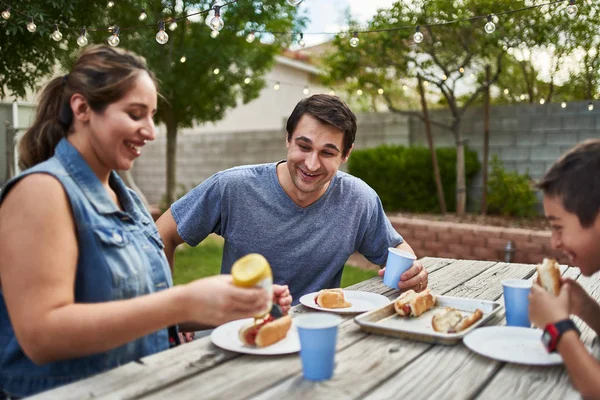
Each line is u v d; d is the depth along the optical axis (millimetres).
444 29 6578
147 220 1755
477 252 6035
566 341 1247
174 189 7680
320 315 1344
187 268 6047
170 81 6598
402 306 1771
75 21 4641
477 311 1704
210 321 1295
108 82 1453
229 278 1311
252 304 1271
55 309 1256
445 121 7902
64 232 1338
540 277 1411
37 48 4539
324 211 2383
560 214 1379
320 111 2150
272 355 1438
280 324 1521
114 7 5383
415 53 7020
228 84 7367
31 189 1323
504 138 7406
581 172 1345
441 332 1589
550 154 7086
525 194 6918
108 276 1451
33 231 1288
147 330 1275
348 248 2438
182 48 6691
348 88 9242
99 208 1485
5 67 4602
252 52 7547
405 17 6746
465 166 7469
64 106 1522
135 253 1555
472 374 1318
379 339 1569
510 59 7535
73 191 1408
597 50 6566
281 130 10203
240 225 2375
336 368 1354
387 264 2164
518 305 1666
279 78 14602
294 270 2373
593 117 6762
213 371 1334
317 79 15180
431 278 2430
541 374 1322
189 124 7680
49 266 1281
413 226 6613
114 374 1312
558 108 6980
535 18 6254
